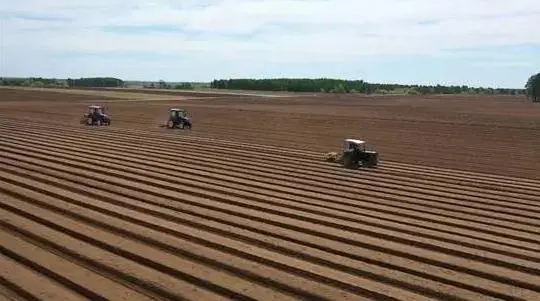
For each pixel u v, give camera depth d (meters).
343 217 15.38
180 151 27.27
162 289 9.99
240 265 11.23
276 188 18.98
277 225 14.46
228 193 17.91
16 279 10.41
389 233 13.87
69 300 9.57
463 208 17.30
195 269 11.00
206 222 14.33
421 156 28.84
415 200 18.11
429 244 13.02
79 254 11.66
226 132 37.81
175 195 17.28
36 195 16.56
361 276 11.02
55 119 44.22
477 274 11.30
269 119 47.53
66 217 14.48
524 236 14.26
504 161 27.84
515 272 11.45
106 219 14.23
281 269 11.22
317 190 18.95
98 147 27.80
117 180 19.36
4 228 13.56
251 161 24.88
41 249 12.07
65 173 20.34
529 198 19.16
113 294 9.79
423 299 9.84
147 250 12.04
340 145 32.25
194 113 52.09
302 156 27.03
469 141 35.41
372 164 24.36
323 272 10.95
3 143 28.33
